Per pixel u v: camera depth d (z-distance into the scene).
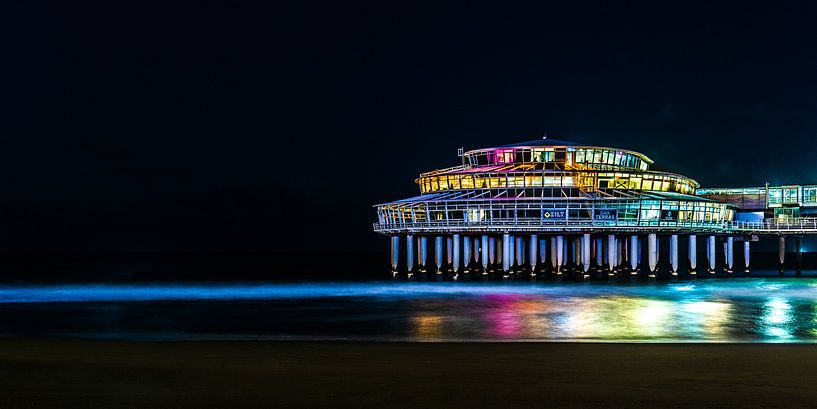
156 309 41.66
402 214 65.75
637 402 15.05
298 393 15.86
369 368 18.98
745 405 14.79
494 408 14.55
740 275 79.25
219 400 15.20
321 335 30.11
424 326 32.88
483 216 61.22
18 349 22.83
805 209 78.25
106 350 22.67
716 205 66.81
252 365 19.53
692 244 72.25
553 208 60.31
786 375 17.88
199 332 31.47
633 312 38.09
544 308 40.25
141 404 14.88
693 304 42.28
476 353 21.89
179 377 17.69
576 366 19.31
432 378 17.53
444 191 66.19
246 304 44.62
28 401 15.14
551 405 14.80
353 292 53.22
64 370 18.70
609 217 60.47
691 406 14.71
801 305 41.88
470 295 49.28
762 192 80.00
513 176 63.59
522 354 21.53
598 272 76.06
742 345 23.92
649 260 66.62
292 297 49.22
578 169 64.12
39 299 48.72
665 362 19.91
